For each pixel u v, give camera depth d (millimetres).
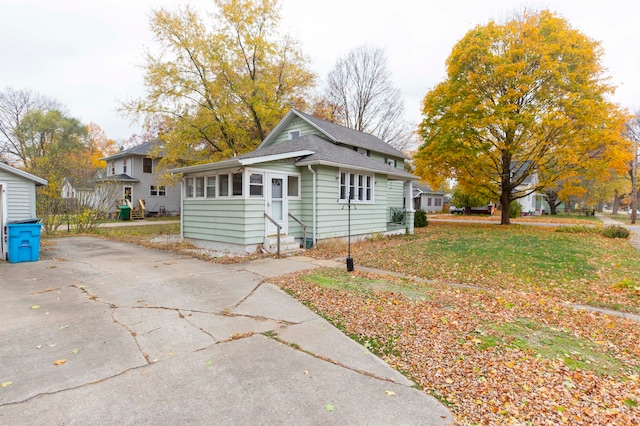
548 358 3533
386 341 3916
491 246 11234
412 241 12969
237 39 19062
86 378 2986
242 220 9461
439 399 2785
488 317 4746
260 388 2881
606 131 15320
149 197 28719
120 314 4684
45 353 3463
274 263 8492
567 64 15961
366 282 6648
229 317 4641
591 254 9805
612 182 33250
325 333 4129
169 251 10359
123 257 9289
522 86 15953
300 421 2445
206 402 2660
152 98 17594
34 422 2367
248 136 20125
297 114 16703
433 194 42594
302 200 11258
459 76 17859
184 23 17625
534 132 16391
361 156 14211
